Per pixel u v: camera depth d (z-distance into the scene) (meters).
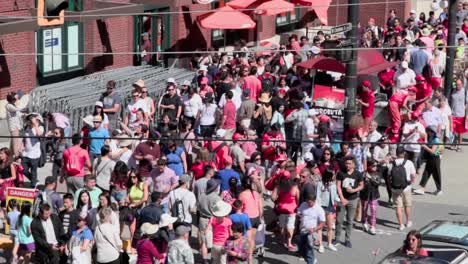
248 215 23.03
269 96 31.56
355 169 24.62
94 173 25.50
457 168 32.31
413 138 29.34
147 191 24.20
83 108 31.19
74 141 25.88
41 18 18.05
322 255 24.39
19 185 25.97
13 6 35.00
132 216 22.98
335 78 36.66
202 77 34.62
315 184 23.98
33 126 27.75
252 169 23.83
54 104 31.38
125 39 41.72
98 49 40.22
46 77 37.84
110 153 25.67
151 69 38.34
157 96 34.72
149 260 21.28
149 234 21.39
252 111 31.08
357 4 27.23
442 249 19.48
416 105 32.09
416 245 19.55
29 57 36.41
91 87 33.91
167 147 26.81
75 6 37.44
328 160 25.12
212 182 22.72
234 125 31.11
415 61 37.91
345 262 24.02
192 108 31.70
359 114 30.89
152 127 30.78
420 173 31.41
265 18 52.34
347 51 27.39
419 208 28.28
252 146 27.34
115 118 30.20
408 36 46.31
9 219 23.38
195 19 46.12
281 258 24.17
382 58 34.94
